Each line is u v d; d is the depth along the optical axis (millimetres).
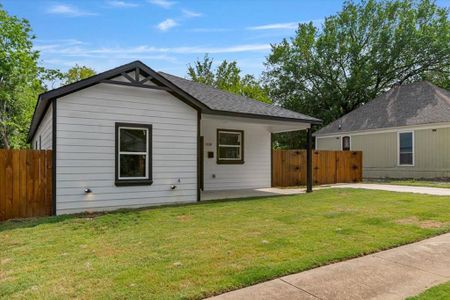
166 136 9391
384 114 20453
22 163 7691
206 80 37812
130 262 4270
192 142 9859
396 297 3404
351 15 29484
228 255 4539
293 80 31625
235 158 13555
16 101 20547
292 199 9992
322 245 5035
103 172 8422
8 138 21156
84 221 6941
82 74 31531
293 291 3523
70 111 8008
